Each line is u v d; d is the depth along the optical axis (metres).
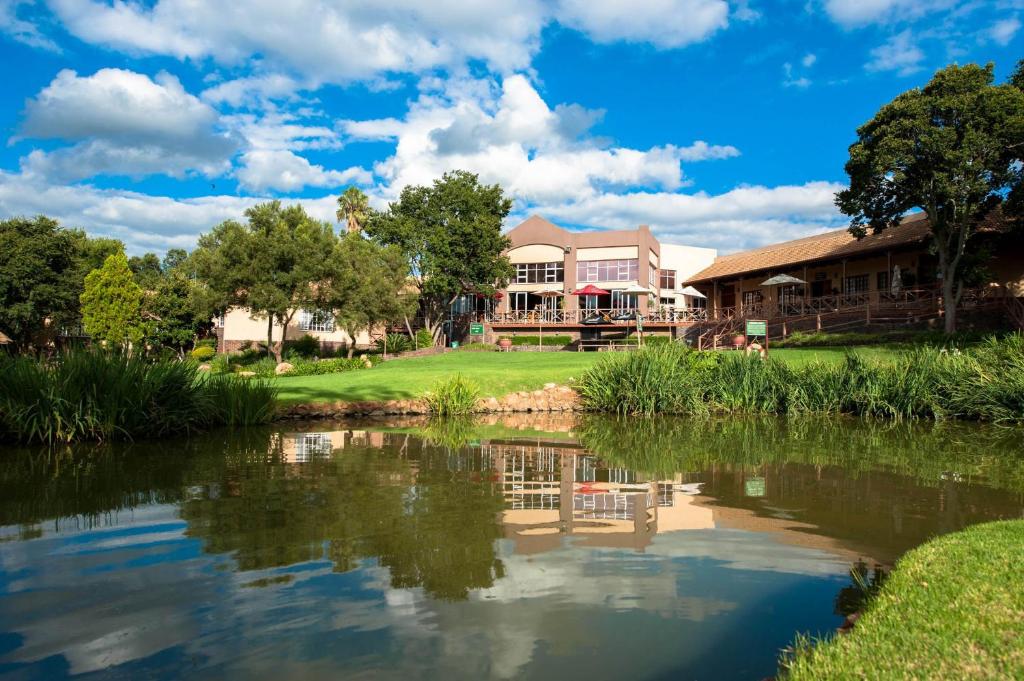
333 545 4.41
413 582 3.69
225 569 3.91
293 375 25.33
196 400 11.67
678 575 3.83
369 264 34.25
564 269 48.38
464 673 2.61
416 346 41.09
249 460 8.27
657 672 2.63
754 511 5.51
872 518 5.28
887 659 2.46
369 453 8.97
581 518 5.21
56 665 2.69
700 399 15.95
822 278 35.03
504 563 4.03
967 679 2.27
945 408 13.96
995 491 6.41
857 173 23.58
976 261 22.89
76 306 37.59
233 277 29.62
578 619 3.17
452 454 8.90
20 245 34.50
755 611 3.29
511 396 16.72
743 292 42.22
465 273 42.84
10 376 9.92
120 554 4.22
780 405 15.91
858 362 15.56
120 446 9.59
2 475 7.15
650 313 43.78
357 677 2.57
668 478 7.10
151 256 50.94
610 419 14.59
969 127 20.30
